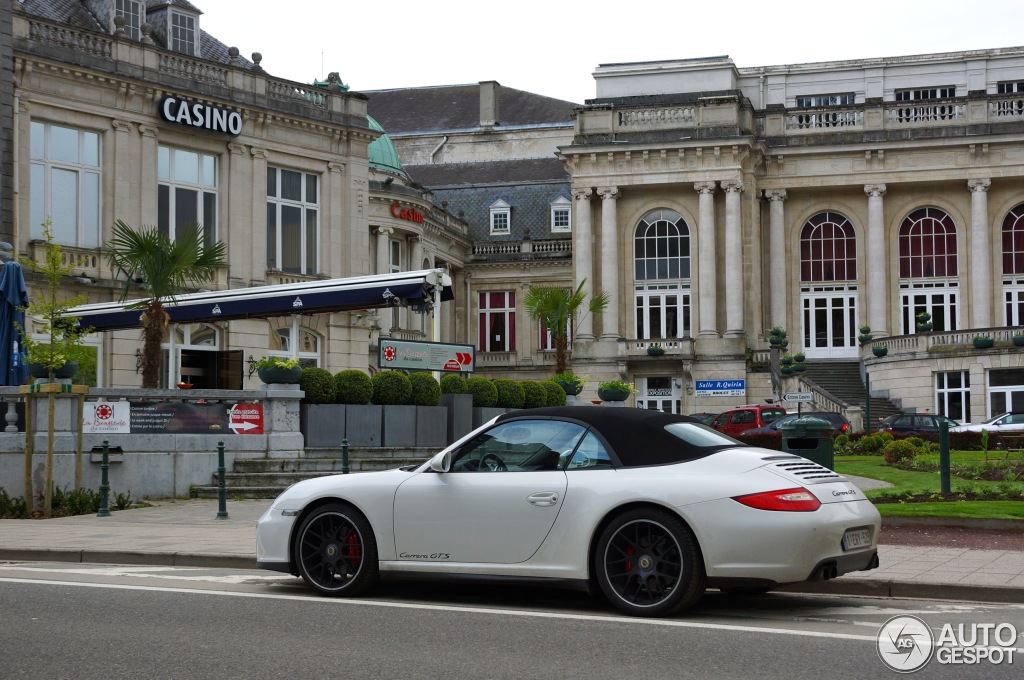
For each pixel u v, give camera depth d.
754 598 10.96
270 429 24.25
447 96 84.25
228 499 22.50
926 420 41.66
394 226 54.88
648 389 59.59
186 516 19.44
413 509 10.59
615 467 10.05
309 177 42.09
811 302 60.84
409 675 7.54
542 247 67.06
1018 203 58.47
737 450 10.08
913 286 59.75
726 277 57.94
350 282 27.92
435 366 28.08
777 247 60.44
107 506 19.45
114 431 21.84
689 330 59.19
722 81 62.66
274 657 8.09
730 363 57.31
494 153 77.38
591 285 59.75
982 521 15.93
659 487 9.68
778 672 7.64
